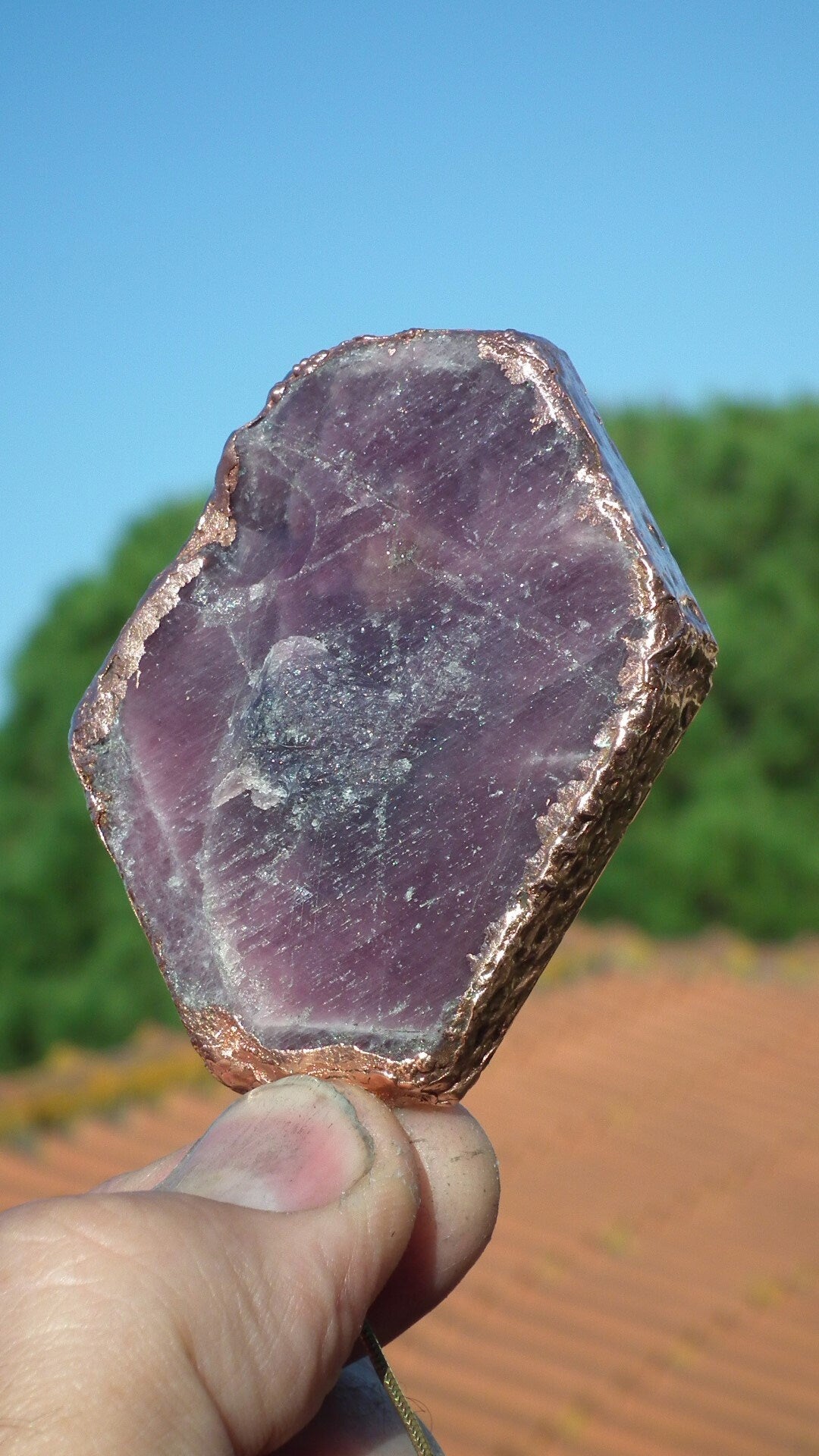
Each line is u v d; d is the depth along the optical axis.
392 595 0.24
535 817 0.23
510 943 0.23
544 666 0.23
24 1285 0.22
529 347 0.24
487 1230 0.25
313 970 0.24
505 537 0.24
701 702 0.24
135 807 0.25
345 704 0.24
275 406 0.25
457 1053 0.23
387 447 0.24
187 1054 0.78
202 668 0.25
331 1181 0.23
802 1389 0.50
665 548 0.24
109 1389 0.21
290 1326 0.23
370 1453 0.25
